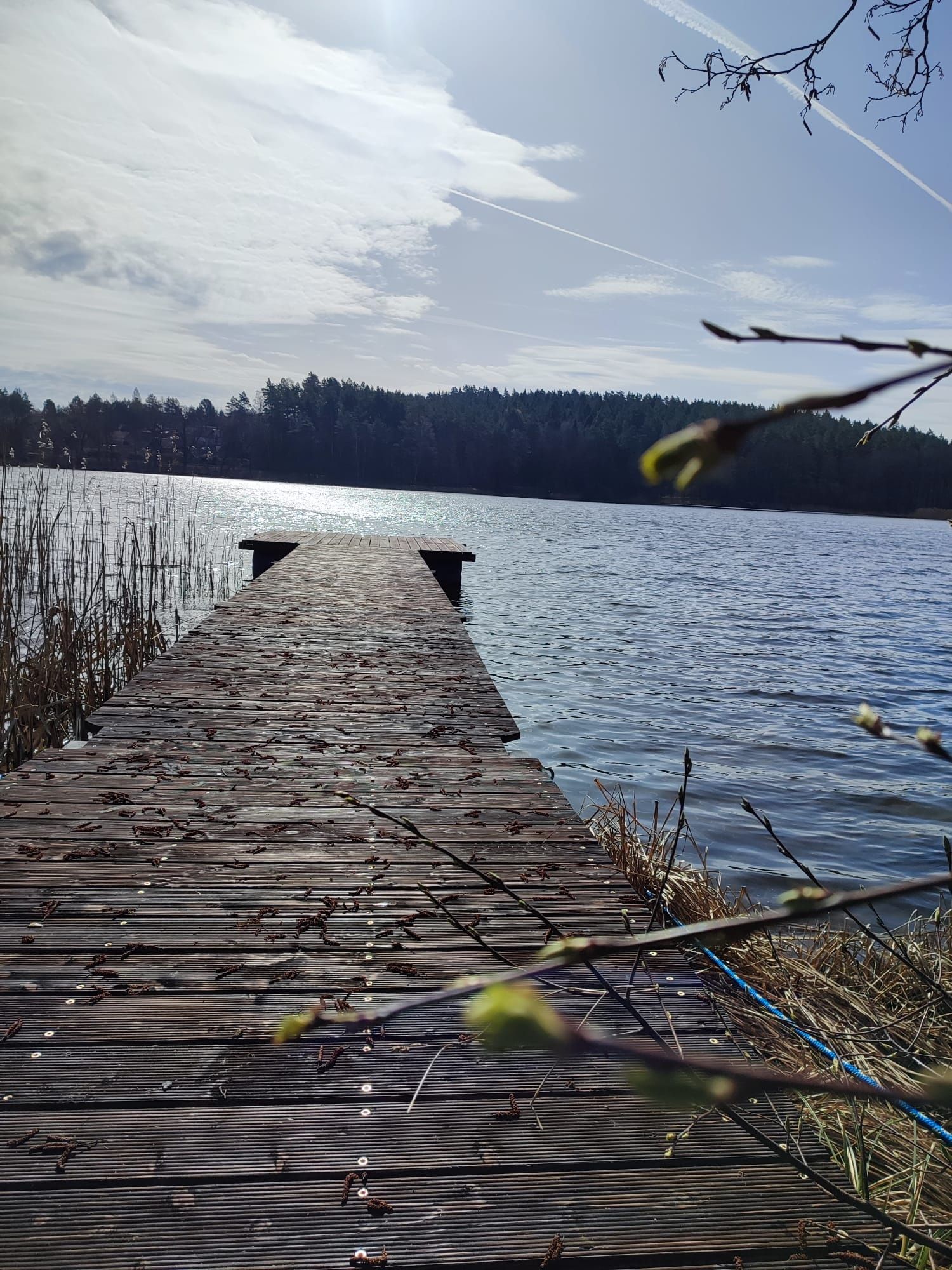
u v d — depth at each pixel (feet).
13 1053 7.72
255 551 59.82
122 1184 6.40
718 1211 6.44
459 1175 6.66
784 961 12.03
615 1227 6.28
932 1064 9.36
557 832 13.07
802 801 24.00
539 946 9.85
